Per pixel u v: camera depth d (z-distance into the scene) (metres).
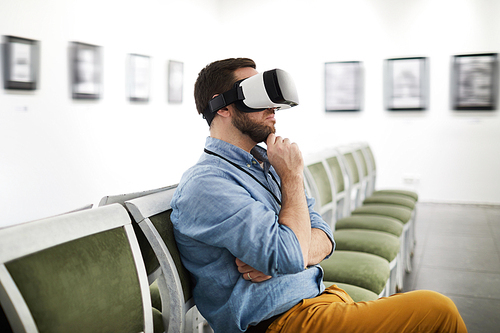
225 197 0.98
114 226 0.90
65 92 3.46
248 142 1.13
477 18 4.91
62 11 3.42
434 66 5.11
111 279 0.84
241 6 5.90
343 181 2.74
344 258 1.88
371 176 3.62
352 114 5.49
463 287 2.66
